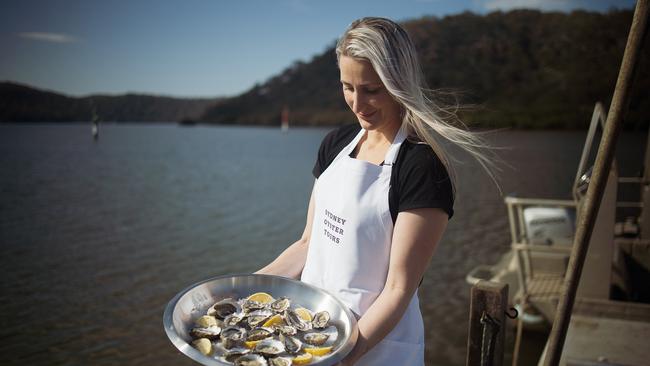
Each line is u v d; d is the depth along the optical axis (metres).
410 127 1.69
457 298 9.91
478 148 1.65
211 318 1.66
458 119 1.77
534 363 5.95
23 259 14.73
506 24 135.50
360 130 1.91
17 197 26.42
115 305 10.98
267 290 1.85
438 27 139.50
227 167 43.72
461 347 7.65
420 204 1.54
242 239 17.22
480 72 117.44
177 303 1.65
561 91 104.94
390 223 1.65
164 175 37.22
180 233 18.09
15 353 8.77
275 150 67.56
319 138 107.31
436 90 1.74
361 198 1.68
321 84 197.00
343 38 1.64
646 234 5.25
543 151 49.44
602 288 4.39
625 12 119.06
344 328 1.59
